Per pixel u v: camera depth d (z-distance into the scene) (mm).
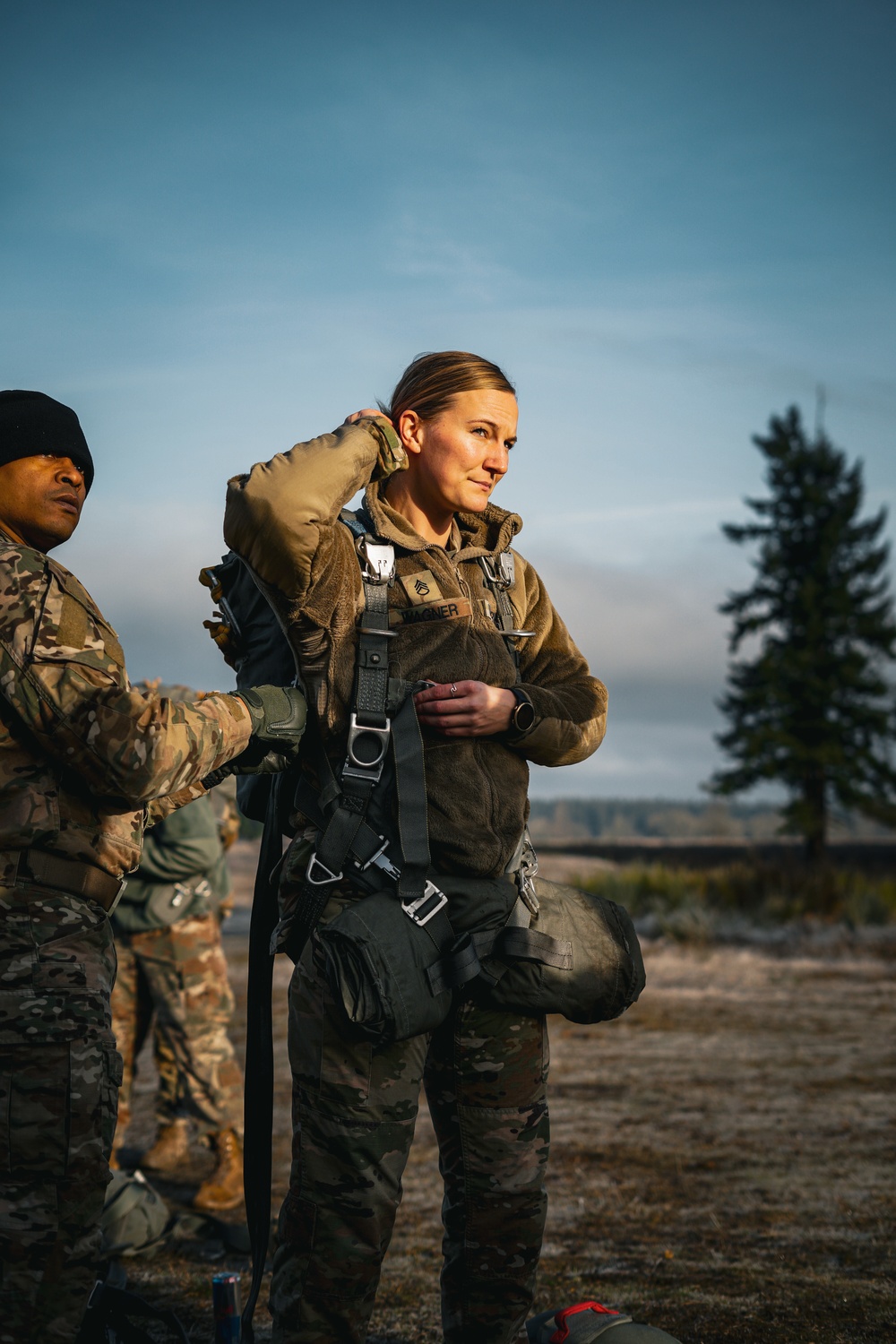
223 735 2004
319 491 1986
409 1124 2059
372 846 2064
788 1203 4137
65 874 1992
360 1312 2018
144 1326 2988
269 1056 2254
